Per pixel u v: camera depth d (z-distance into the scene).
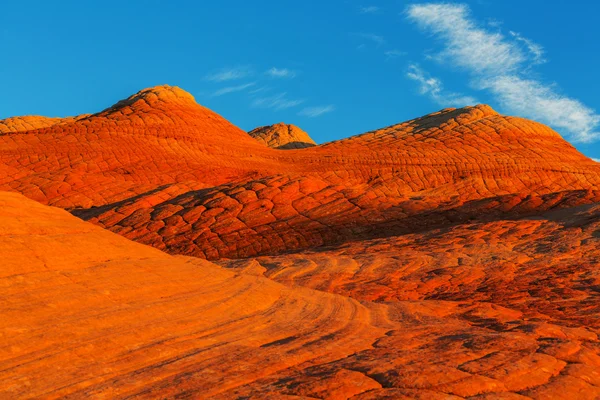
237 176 74.88
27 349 8.58
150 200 47.38
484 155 84.56
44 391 7.67
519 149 87.88
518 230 33.09
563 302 19.00
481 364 9.31
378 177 78.75
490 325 13.56
